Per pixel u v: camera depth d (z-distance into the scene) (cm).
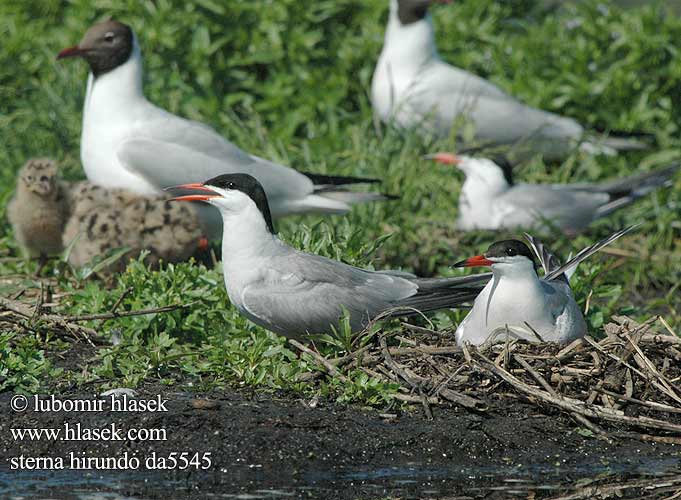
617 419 925
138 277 1120
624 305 1241
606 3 1753
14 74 1641
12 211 1294
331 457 877
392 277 1070
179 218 1285
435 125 1634
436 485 862
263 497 835
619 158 1642
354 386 951
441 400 956
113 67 1343
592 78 1692
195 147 1341
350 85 1700
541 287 999
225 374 993
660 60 1688
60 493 841
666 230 1502
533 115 1630
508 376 945
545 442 916
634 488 869
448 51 1764
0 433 901
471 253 1384
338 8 1722
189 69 1631
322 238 1185
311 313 1029
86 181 1340
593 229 1513
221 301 1118
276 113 1627
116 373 1000
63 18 1733
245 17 1670
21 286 1171
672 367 1008
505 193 1478
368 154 1517
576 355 981
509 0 1861
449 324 1125
